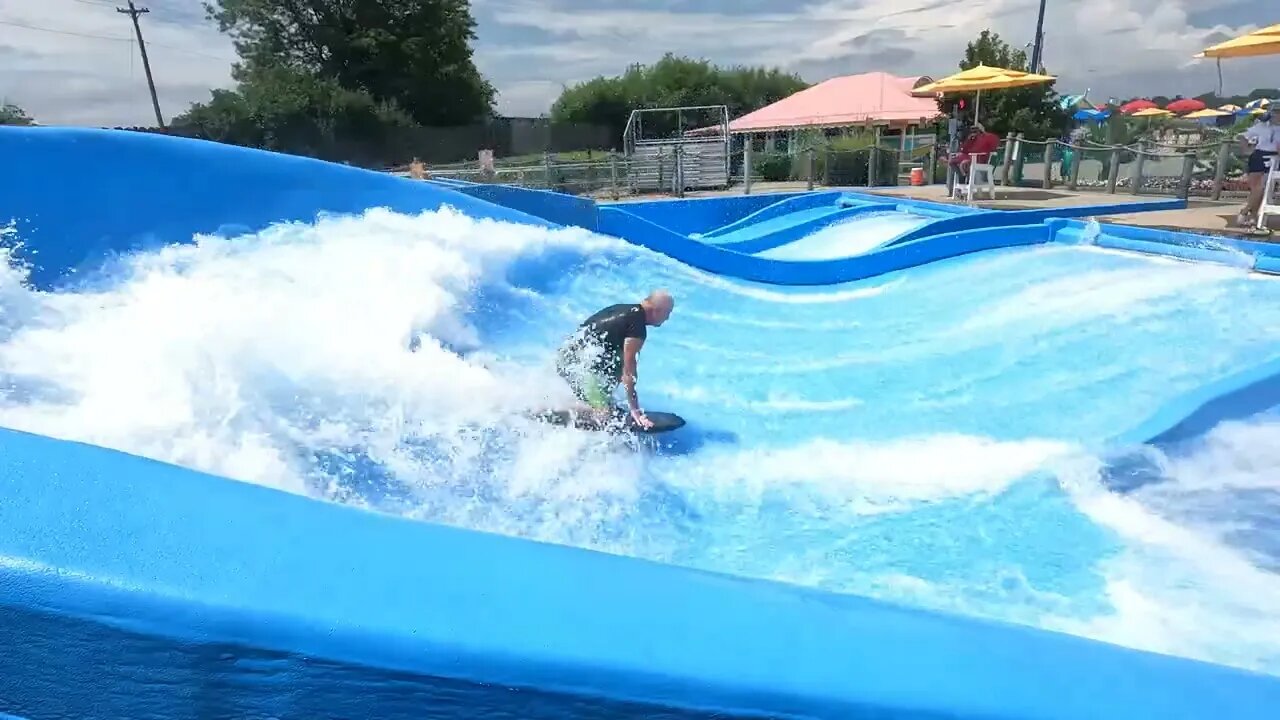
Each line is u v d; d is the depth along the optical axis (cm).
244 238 578
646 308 420
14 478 162
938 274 809
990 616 273
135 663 142
